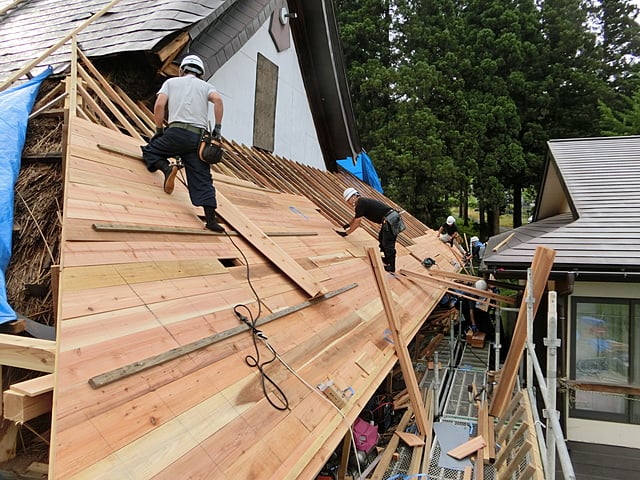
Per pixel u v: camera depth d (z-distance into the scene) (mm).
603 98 23844
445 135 22047
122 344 2049
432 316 9773
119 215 2814
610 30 27469
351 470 4219
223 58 5941
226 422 2145
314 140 10680
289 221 5578
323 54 9484
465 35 24188
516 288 7148
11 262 3133
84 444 1582
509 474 4125
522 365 6969
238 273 3438
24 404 1675
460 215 30469
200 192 3498
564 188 8023
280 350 2990
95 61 4613
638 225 6203
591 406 5957
